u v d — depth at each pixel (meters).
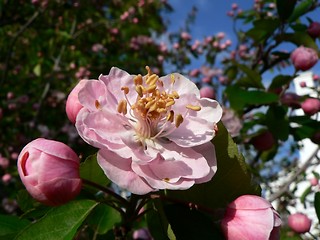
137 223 0.16
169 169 0.08
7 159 0.32
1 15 0.35
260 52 0.22
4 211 0.29
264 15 0.26
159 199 0.09
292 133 0.20
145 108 0.09
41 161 0.08
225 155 0.09
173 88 0.09
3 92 0.40
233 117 0.18
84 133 0.08
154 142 0.09
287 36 0.20
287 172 0.31
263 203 0.08
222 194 0.09
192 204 0.09
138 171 0.08
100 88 0.09
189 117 0.09
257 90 0.18
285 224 0.22
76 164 0.08
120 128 0.08
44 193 0.08
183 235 0.08
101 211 0.12
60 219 0.08
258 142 0.19
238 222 0.08
